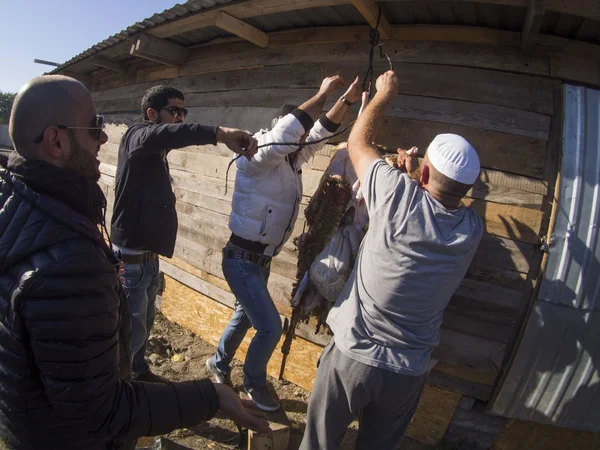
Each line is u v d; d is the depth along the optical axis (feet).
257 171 8.80
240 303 9.51
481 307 9.36
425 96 9.84
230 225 9.44
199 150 14.47
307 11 10.31
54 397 3.67
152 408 4.15
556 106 8.96
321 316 9.31
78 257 3.78
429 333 6.93
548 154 8.91
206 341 14.20
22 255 3.71
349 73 10.79
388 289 6.52
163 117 9.68
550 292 8.73
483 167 9.27
